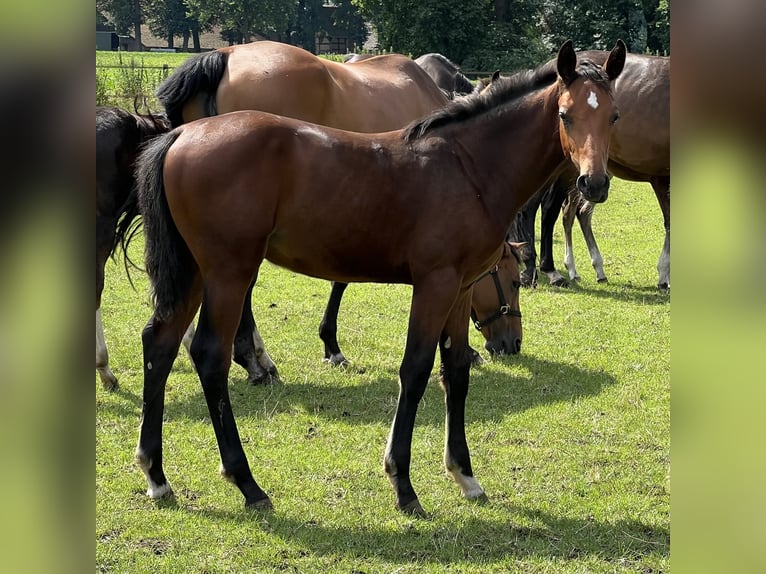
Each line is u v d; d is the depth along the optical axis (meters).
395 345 7.55
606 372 6.88
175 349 4.48
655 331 8.04
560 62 4.20
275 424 5.66
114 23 75.62
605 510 4.50
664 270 9.62
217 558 3.91
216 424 4.37
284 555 3.96
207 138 4.22
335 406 6.04
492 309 7.00
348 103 6.73
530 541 4.14
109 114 5.90
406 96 7.25
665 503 4.60
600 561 3.96
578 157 4.16
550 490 4.74
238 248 4.20
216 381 4.29
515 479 4.88
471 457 5.18
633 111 9.05
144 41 81.12
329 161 4.30
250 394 6.25
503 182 4.46
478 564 3.91
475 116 4.51
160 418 4.49
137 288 9.47
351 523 4.28
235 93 6.28
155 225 4.32
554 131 4.41
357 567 3.86
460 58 36.31
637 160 9.23
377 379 6.66
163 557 3.90
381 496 4.60
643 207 15.51
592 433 5.59
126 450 5.17
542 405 6.11
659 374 6.83
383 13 36.53
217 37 83.44
